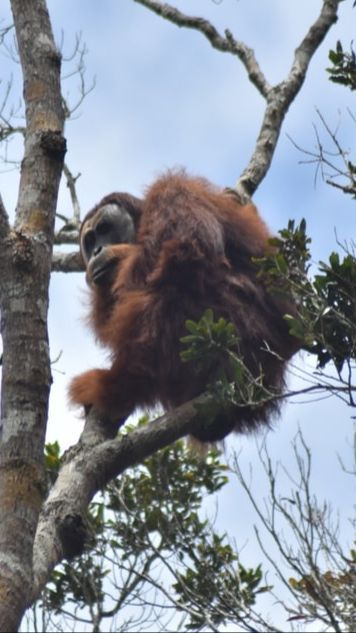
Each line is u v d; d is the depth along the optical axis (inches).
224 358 459.2
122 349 467.5
